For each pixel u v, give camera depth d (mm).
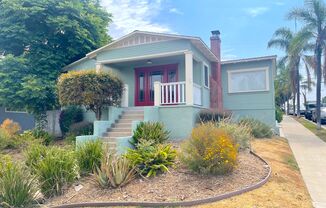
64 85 13023
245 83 17734
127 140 9984
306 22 21141
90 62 17703
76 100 12797
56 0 18125
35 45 18078
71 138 12953
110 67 16703
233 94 17969
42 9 16797
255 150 10336
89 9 21688
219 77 17844
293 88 36375
